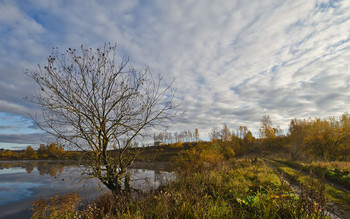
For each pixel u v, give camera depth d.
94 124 6.45
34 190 14.69
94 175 6.69
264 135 49.91
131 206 5.62
